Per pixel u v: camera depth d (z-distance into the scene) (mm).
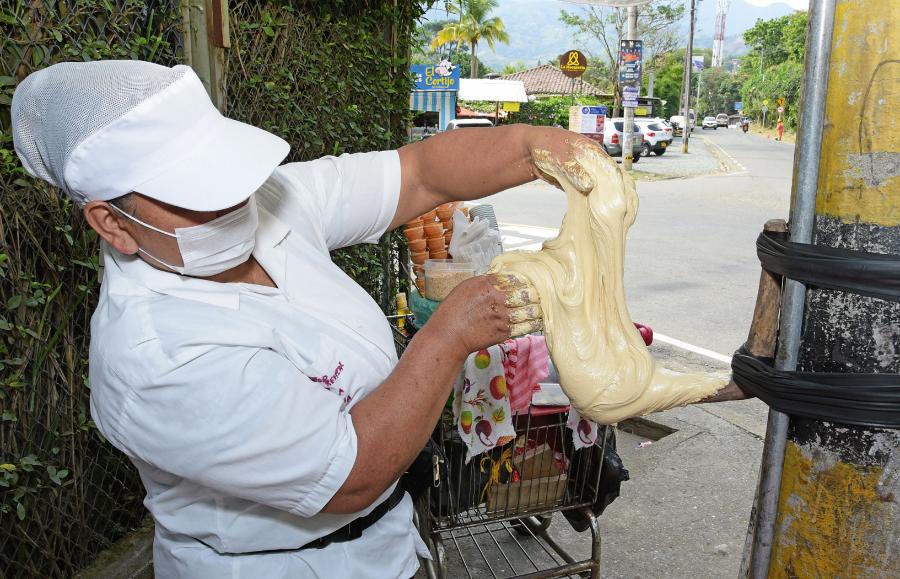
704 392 1186
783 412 1066
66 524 2510
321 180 1636
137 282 1233
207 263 1230
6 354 2184
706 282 7395
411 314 2883
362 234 1697
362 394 1372
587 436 2260
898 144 934
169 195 1117
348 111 4320
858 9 936
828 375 1012
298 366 1281
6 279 2154
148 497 1392
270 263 1375
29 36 2139
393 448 1191
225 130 1199
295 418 1131
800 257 1012
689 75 30891
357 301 1485
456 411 2199
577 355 1202
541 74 48312
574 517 2615
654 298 6801
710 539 2973
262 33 3510
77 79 1125
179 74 1163
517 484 2383
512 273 1226
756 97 71938
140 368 1120
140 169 1108
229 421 1107
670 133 28016
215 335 1154
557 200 14617
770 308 1118
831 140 990
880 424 969
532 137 1391
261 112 3584
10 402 2219
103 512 2703
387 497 1508
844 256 976
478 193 1580
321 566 1383
